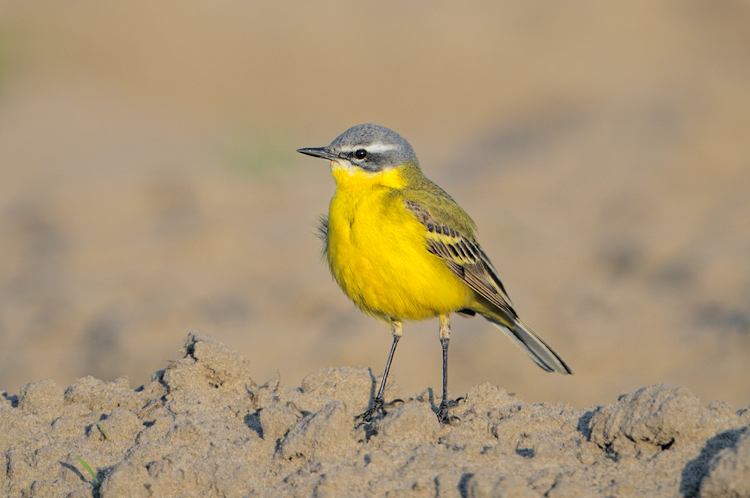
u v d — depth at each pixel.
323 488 5.55
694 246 18.80
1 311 16.70
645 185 22.55
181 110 37.09
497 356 14.52
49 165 26.39
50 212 22.34
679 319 15.68
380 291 7.64
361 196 7.80
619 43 43.81
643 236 19.41
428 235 7.61
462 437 6.38
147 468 5.95
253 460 6.13
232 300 17.20
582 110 30.73
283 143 30.03
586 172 23.98
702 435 5.65
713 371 13.73
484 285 8.00
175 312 16.39
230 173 25.80
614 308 16.31
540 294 17.28
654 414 5.68
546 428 6.38
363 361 14.69
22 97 36.31
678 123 25.89
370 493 5.52
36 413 7.17
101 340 15.41
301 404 7.08
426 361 14.60
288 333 15.77
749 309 15.54
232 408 7.16
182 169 25.62
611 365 14.33
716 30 42.53
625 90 32.88
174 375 7.46
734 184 22.25
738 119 25.48
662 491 5.38
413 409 6.25
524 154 26.67
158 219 22.23
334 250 7.77
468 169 26.53
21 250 20.33
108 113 34.72
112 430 6.61
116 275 18.42
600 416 5.94
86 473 6.17
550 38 46.34
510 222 21.06
